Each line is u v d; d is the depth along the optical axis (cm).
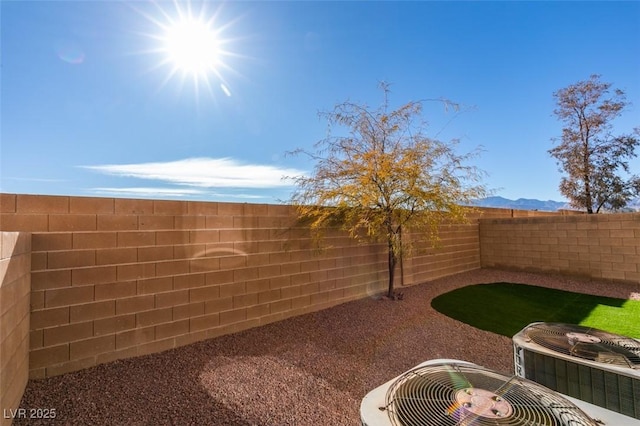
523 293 780
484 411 153
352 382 348
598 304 683
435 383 184
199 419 273
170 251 422
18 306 271
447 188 618
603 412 165
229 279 480
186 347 426
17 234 267
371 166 586
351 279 661
